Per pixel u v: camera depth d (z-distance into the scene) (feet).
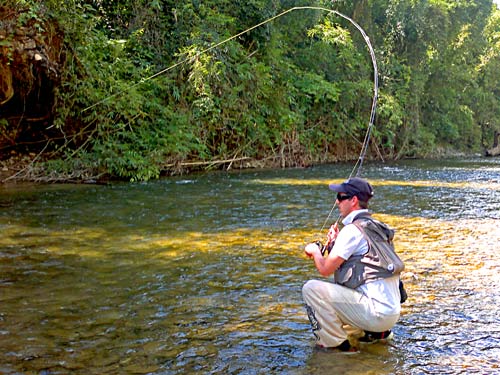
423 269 16.42
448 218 25.67
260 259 17.34
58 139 40.75
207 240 19.99
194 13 49.39
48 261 16.60
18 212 24.79
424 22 79.51
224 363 9.82
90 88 37.88
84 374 9.30
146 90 44.45
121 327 11.47
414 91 81.87
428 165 64.39
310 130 64.18
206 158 51.01
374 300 10.26
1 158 38.34
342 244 10.37
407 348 10.55
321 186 38.27
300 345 10.65
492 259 17.66
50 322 11.66
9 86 34.65
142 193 32.55
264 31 55.83
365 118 72.18
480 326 11.75
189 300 13.26
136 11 47.96
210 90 46.85
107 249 18.25
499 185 40.88
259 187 37.11
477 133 103.09
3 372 9.29
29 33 33.55
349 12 75.31
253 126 54.65
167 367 9.63
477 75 107.55
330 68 68.33
